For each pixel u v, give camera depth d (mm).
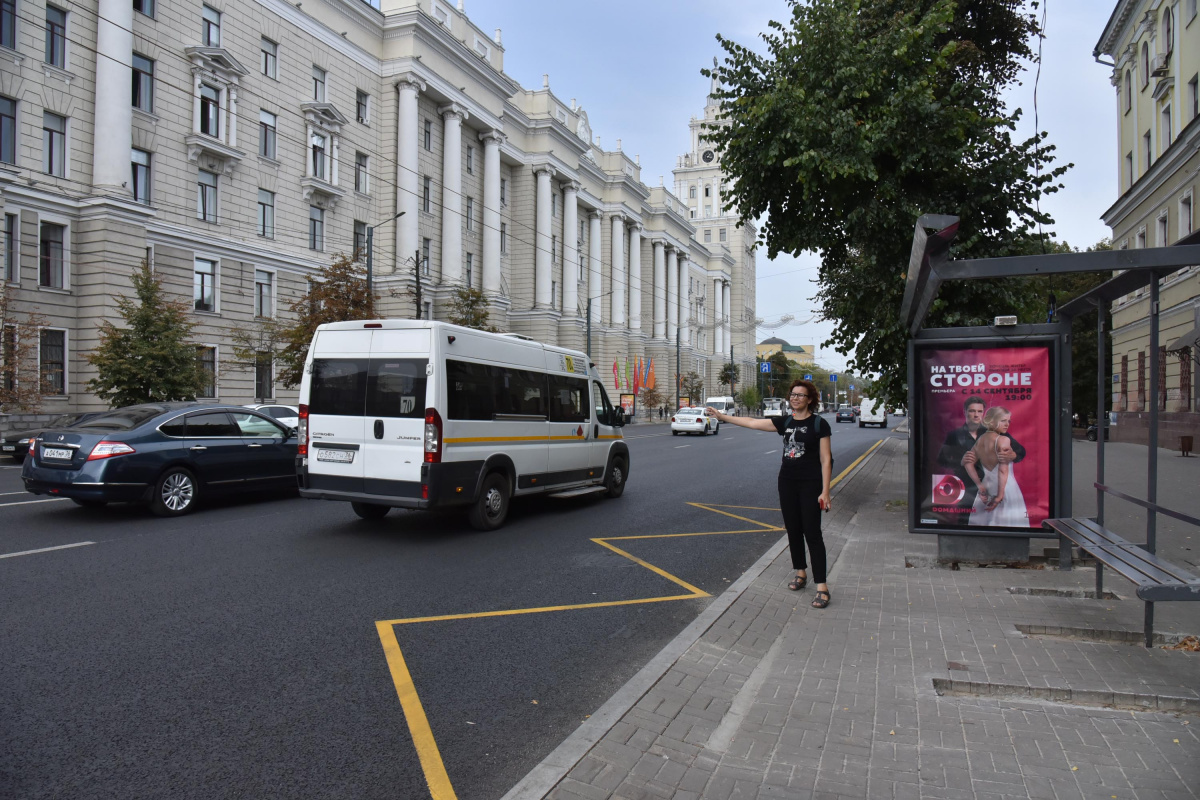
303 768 3428
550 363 11180
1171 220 23922
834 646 4988
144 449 9883
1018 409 7211
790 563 7637
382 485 8930
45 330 24844
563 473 11312
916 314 6680
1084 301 6617
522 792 3141
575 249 59438
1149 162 26984
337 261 32250
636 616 5969
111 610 5734
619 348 67125
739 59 10195
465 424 9180
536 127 54656
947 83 11484
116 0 25891
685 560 8094
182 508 10242
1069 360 7129
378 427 8992
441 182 43688
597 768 3355
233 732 3773
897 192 9594
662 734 3709
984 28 13203
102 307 25547
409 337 8977
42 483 9750
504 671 4719
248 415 11367
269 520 9977
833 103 9281
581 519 10664
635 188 70188
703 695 4215
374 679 4527
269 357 28344
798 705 4039
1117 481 15445
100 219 25500
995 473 7266
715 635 5254
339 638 5254
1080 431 40062
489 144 47969
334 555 7906
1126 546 5348
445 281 43156
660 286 77750
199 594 6250
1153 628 5156
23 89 23984
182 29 28625
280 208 33156
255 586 6559
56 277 25297
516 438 10172
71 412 25547
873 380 11406
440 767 3471
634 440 33219
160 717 3920
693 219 105062
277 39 33031
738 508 12086
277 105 33000
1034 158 9539
